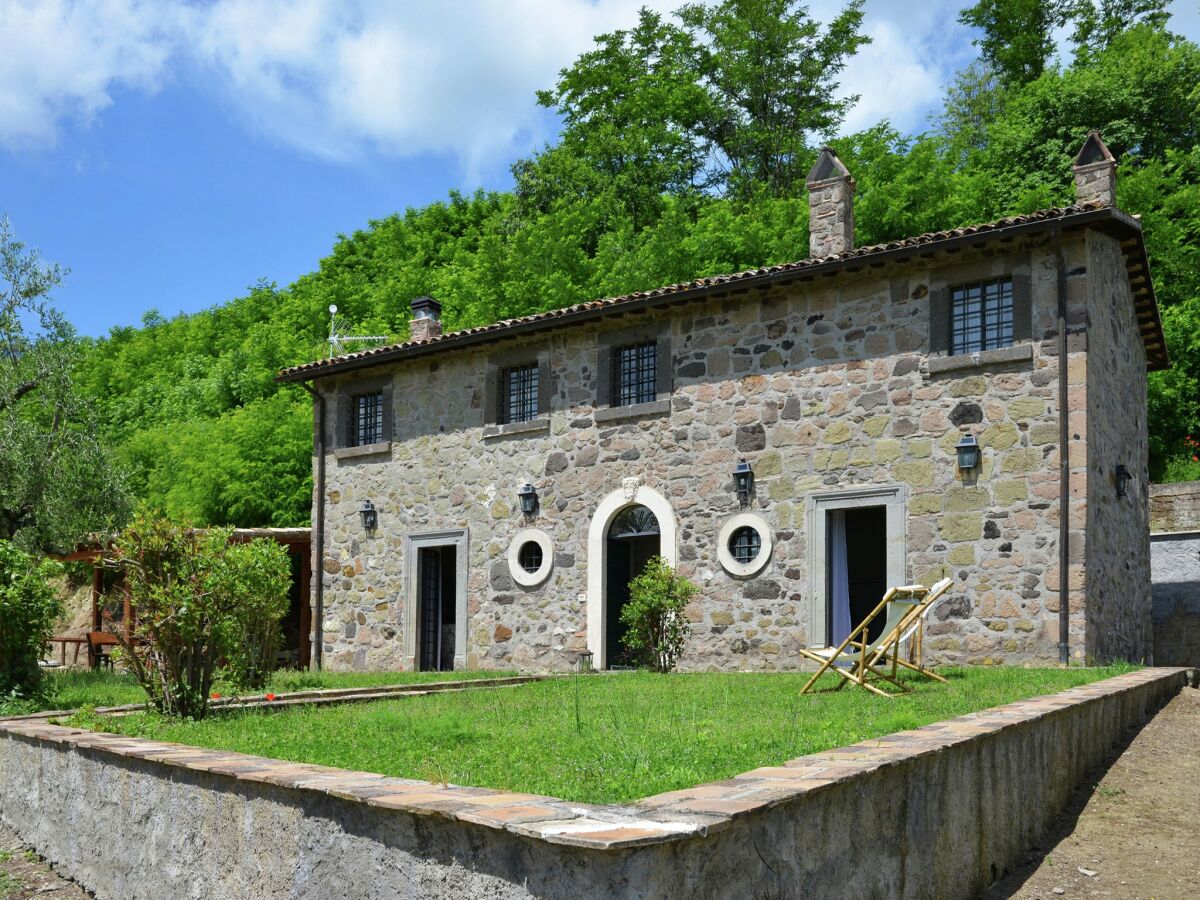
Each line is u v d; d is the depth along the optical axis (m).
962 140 26.64
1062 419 10.29
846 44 32.53
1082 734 6.30
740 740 5.24
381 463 15.87
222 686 8.77
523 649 13.93
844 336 11.73
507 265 27.39
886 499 11.25
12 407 15.64
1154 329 13.88
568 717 6.70
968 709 6.36
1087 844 5.16
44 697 8.91
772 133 32.00
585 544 13.53
